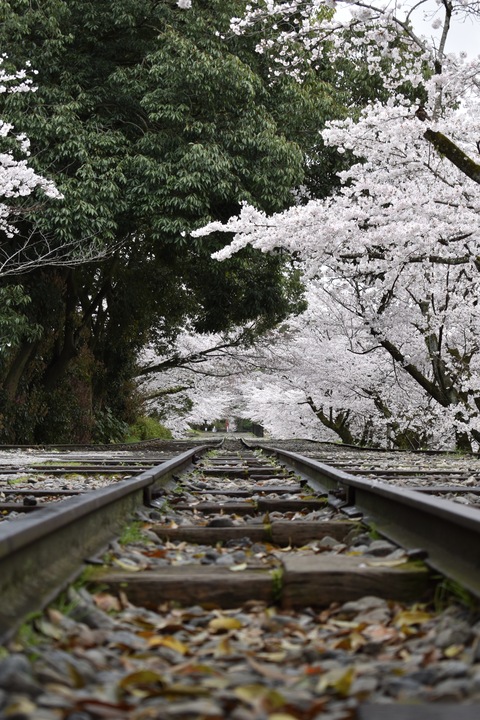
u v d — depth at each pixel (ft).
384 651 7.38
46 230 65.26
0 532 7.97
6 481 26.96
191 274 84.79
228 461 41.11
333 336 94.58
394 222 46.29
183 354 108.17
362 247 50.49
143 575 9.88
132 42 70.13
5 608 7.37
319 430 114.73
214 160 65.87
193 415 149.07
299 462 29.68
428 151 50.98
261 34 68.64
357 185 47.62
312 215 47.19
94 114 67.92
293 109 72.74
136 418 110.01
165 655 7.20
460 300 63.41
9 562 7.93
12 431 69.51
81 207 62.23
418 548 10.94
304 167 80.74
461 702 5.35
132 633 8.05
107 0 69.67
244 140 67.56
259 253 75.05
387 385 83.51
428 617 8.58
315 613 9.34
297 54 69.62
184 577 9.78
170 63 65.77
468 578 8.64
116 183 66.39
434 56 42.96
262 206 71.10
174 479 26.86
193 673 6.44
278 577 9.79
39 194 60.54
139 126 69.41
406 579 9.54
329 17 64.54
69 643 7.27
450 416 66.49
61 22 68.28
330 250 49.80
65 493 22.41
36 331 63.87
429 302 65.62
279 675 6.39
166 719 5.14
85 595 9.05
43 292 70.23
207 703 5.32
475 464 39.06
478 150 47.80
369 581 9.53
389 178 52.26
